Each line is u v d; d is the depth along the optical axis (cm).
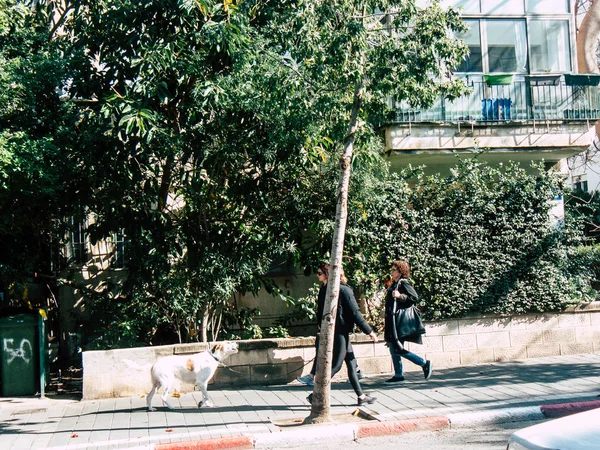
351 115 855
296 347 1028
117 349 977
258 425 764
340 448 701
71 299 1306
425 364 961
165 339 1148
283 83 843
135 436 741
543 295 1130
